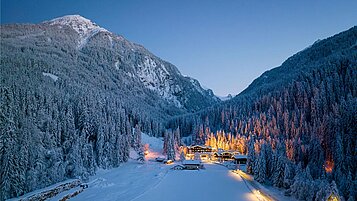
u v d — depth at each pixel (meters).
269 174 93.12
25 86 112.62
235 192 83.50
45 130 95.62
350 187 65.81
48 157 86.38
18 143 76.06
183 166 122.50
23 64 192.88
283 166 83.62
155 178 101.19
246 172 109.31
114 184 91.62
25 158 73.75
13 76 133.25
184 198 77.62
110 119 135.12
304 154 97.56
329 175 79.19
